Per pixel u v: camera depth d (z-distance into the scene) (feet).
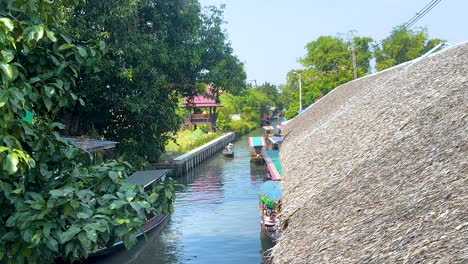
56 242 16.61
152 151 107.34
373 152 25.36
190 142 163.32
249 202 87.81
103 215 17.58
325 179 27.68
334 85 182.50
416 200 16.56
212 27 110.52
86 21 79.20
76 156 21.38
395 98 33.40
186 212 80.28
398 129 25.72
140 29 93.45
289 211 26.66
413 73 38.14
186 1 96.37
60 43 20.06
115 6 80.84
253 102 337.31
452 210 14.26
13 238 16.79
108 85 87.86
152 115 97.60
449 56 35.91
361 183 22.24
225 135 215.31
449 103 23.56
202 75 108.78
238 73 113.19
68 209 17.06
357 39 193.88
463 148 17.87
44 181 19.66
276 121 409.08
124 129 100.99
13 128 17.15
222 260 54.80
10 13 17.46
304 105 194.90
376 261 14.75
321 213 22.41
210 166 143.13
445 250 12.73
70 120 85.81
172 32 97.66
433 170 17.95
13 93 14.66
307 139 52.34
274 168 101.71
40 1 18.22
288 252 20.93
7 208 18.03
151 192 21.09
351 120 40.11
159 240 63.87
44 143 19.26
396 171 20.48
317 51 195.31
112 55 80.69
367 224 17.63
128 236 18.02
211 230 68.18
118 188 20.58
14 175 17.97
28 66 19.16
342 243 17.69
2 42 14.66
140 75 87.40
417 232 14.58
